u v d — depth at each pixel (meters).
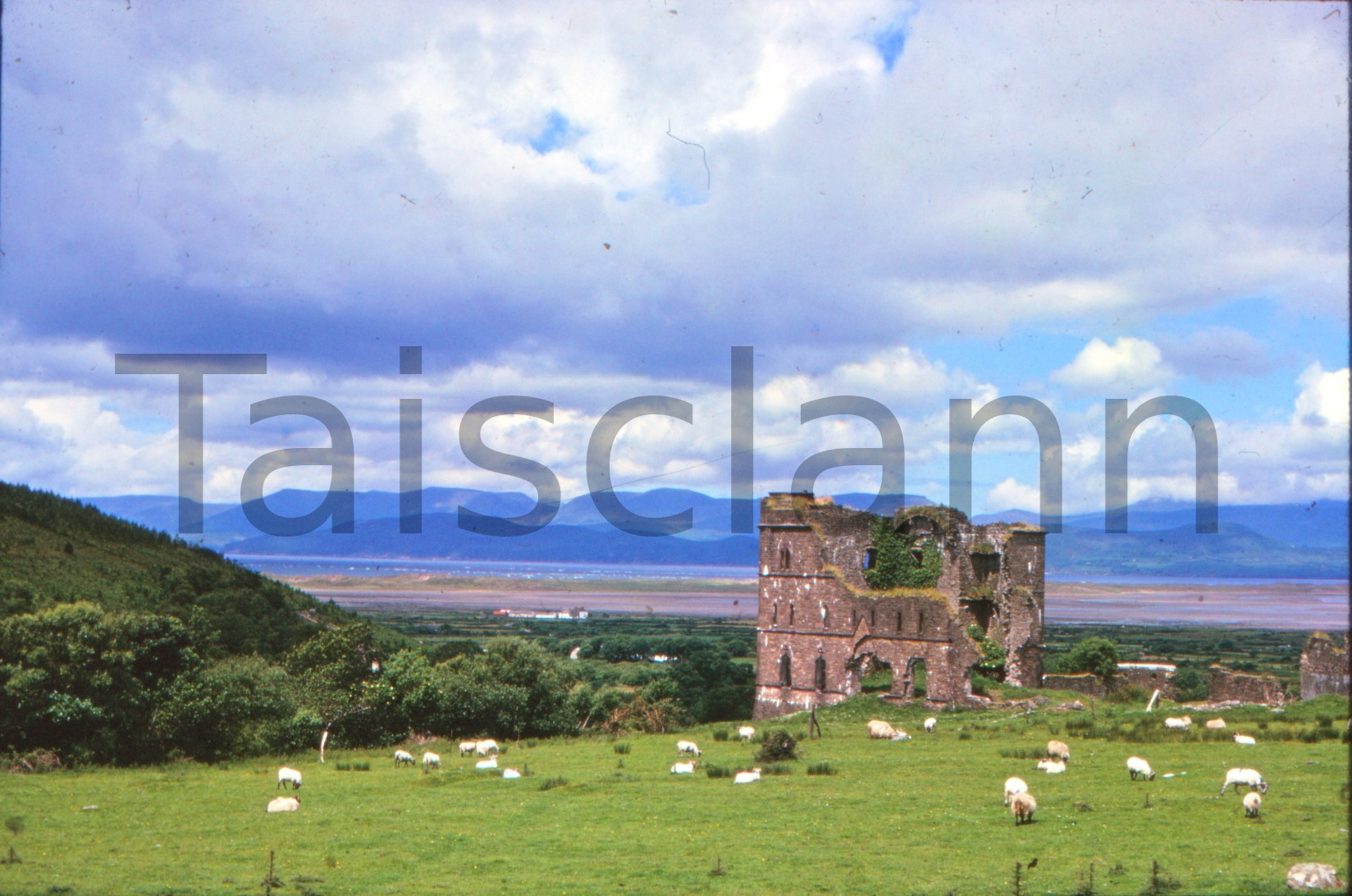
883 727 64.81
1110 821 37.31
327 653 80.25
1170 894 28.38
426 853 36.81
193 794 51.28
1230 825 35.88
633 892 31.45
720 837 37.69
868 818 39.75
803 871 32.97
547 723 83.12
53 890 32.34
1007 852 34.12
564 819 41.78
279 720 71.00
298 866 35.38
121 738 66.00
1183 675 119.94
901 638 83.94
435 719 79.06
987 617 89.38
